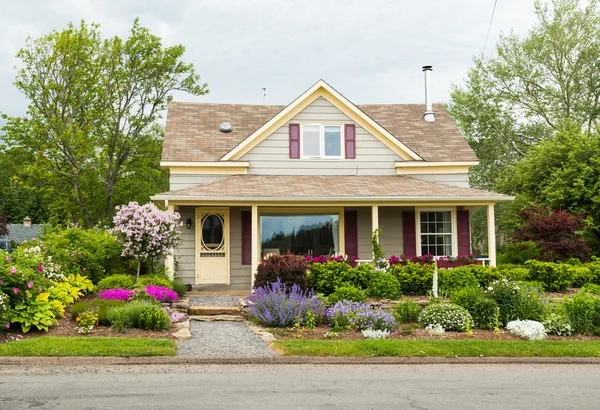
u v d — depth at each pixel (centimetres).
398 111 2411
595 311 1241
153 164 3400
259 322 1323
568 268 1728
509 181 2877
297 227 1945
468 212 2005
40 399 704
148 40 3181
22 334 1080
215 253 1906
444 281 1596
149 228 1550
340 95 2016
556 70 3481
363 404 713
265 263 1541
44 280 1205
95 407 673
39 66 3038
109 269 1764
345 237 1948
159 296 1448
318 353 1001
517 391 798
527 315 1266
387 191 1831
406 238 1983
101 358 934
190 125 2156
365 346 1038
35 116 3028
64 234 1717
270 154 2008
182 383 808
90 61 3108
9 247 4103
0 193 5103
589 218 2319
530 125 3697
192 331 1217
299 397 741
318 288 1559
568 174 2462
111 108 3130
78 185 3153
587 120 3444
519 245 2267
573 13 3394
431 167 2064
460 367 964
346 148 2038
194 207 1906
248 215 1931
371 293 1543
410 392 780
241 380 836
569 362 1020
